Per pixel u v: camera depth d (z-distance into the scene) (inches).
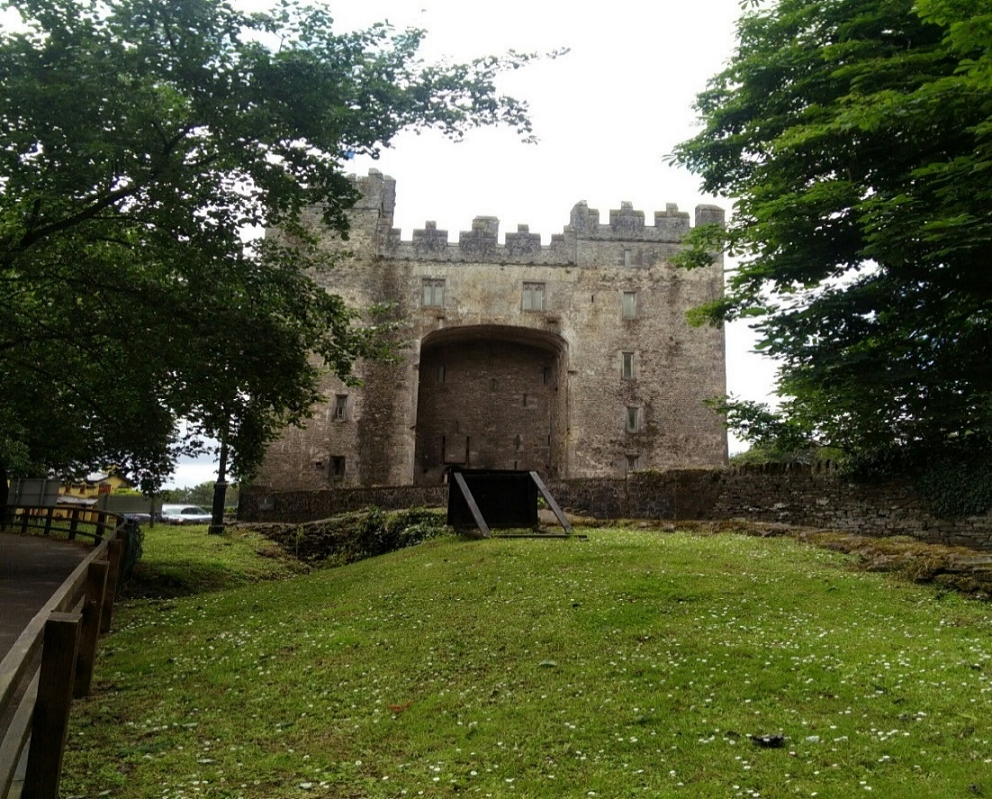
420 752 255.8
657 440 1675.7
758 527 708.0
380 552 934.4
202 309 637.9
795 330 765.3
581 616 390.6
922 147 682.2
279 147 645.9
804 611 400.2
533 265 1734.7
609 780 225.8
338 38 642.8
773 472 820.0
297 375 692.7
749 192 795.4
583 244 1752.0
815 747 240.4
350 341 740.7
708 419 1691.7
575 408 1674.5
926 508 698.2
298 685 331.9
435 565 555.2
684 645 340.2
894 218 622.5
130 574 733.3
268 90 608.7
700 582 450.9
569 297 1726.1
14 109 536.1
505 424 1807.3
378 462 1626.5
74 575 273.1
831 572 496.7
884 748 238.8
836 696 280.8
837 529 757.9
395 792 227.3
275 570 944.9
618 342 1712.6
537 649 347.6
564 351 1731.1
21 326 693.9
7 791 153.2
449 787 228.4
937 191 586.9
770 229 740.0
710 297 1743.4
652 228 1768.0
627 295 1738.4
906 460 722.2
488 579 486.6
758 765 230.8
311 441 1617.9
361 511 1099.9
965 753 234.1
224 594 601.9
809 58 780.0
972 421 676.1
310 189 673.0
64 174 563.5
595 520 823.1
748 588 441.4
